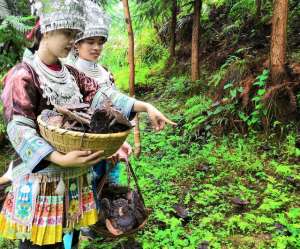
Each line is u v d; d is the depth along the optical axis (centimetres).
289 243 339
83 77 277
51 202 242
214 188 434
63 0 223
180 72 866
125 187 330
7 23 513
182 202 418
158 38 1060
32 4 232
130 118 284
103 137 208
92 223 265
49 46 231
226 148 524
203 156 509
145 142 590
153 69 984
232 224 369
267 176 449
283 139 517
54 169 239
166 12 922
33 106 230
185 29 948
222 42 828
